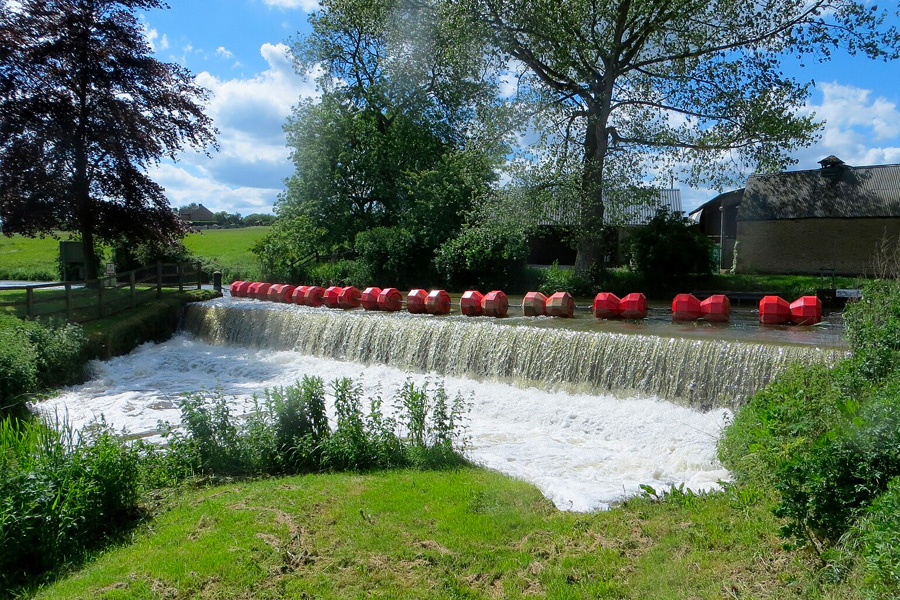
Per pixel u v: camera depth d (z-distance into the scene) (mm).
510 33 23500
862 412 5457
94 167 23078
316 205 35531
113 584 5246
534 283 26031
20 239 54281
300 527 6078
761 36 22156
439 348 14734
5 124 20531
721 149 23109
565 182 22953
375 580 5188
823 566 4508
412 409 8797
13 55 20781
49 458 6762
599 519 6023
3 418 11164
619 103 24422
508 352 13516
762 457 6441
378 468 8070
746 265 33062
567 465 8570
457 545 5660
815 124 22250
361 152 37438
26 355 12961
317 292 22125
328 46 37562
